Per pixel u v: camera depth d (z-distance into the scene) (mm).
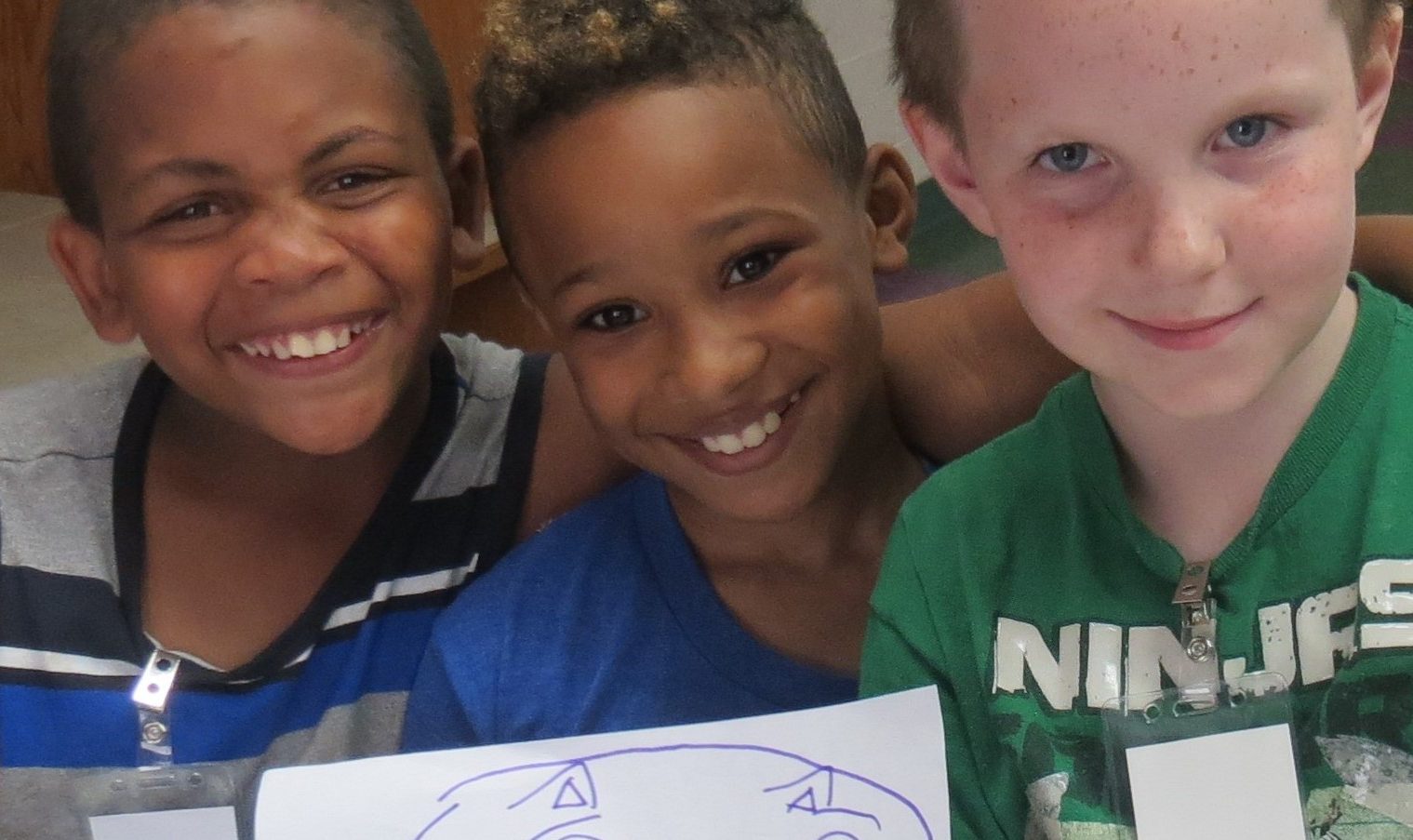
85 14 648
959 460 652
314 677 754
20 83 1396
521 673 723
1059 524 595
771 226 634
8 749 732
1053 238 472
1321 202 448
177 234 656
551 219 639
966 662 606
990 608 600
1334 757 521
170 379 789
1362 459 536
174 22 620
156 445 787
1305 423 540
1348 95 448
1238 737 517
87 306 737
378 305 682
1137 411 562
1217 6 414
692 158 613
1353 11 442
